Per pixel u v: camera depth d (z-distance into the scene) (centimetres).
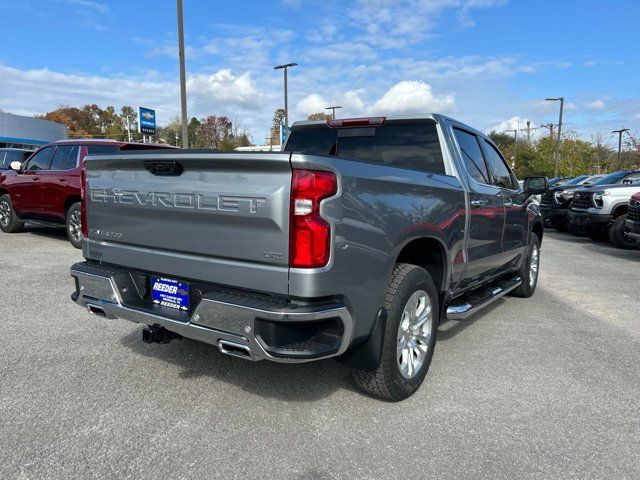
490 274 484
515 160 5828
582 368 384
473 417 300
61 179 842
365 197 266
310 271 241
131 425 279
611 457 260
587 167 4697
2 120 3938
